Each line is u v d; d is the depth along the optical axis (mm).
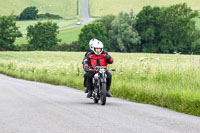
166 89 41562
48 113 28875
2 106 33656
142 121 25484
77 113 28938
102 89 35250
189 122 25844
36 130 21781
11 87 61469
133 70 63188
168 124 24625
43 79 81812
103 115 27938
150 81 53875
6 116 27375
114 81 55719
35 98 41844
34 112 29484
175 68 58969
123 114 28766
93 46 37312
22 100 39344
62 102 37656
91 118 26328
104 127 22734
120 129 22141
